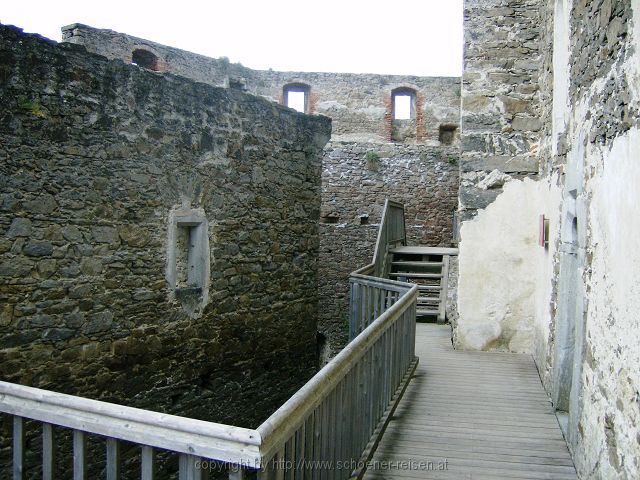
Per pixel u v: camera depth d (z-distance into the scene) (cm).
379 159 1295
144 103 517
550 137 551
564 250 440
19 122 426
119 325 503
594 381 316
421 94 1688
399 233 1123
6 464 415
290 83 1639
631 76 254
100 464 471
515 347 659
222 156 605
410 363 561
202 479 214
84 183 471
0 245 418
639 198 241
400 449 389
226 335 620
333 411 287
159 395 543
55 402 246
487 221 661
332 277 1270
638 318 239
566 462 372
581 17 378
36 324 441
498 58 664
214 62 1464
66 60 454
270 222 679
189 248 582
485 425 435
